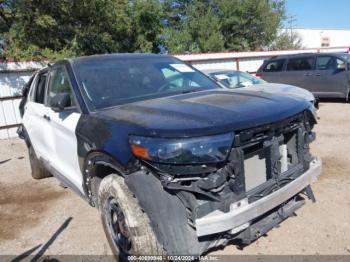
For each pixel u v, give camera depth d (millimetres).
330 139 6656
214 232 2389
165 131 2420
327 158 5492
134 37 20234
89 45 16047
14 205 4664
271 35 30109
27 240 3703
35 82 5027
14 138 9812
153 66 4039
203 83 4027
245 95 3207
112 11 15938
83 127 3129
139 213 2662
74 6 14406
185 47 27406
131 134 2578
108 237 3123
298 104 2994
